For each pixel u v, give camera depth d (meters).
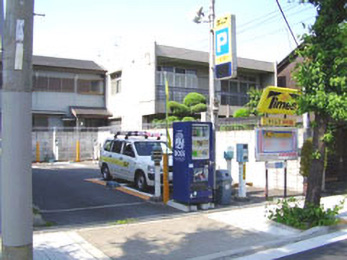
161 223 8.22
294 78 8.19
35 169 19.08
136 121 25.09
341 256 6.21
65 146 24.27
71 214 8.97
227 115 26.09
